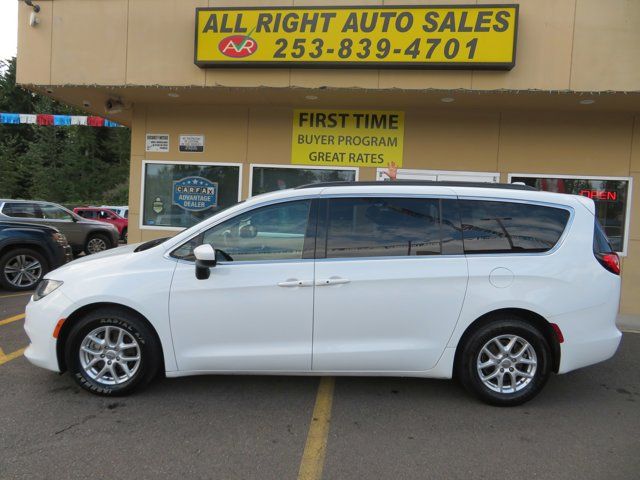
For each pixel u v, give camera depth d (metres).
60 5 7.88
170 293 3.86
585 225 4.08
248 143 8.80
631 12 6.96
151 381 4.15
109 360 3.97
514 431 3.61
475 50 7.08
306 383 4.44
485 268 3.90
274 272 3.88
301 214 4.02
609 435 3.58
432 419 3.77
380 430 3.58
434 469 3.09
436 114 8.46
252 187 8.84
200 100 8.51
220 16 7.47
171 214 9.01
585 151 8.20
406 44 7.21
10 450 3.20
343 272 3.88
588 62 7.05
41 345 3.96
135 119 8.95
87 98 8.79
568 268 3.95
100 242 14.57
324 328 3.88
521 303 3.88
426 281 3.88
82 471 2.98
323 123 8.68
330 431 3.55
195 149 8.89
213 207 8.93
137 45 7.77
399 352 3.89
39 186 42.59
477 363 3.95
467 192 4.10
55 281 4.05
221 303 3.86
